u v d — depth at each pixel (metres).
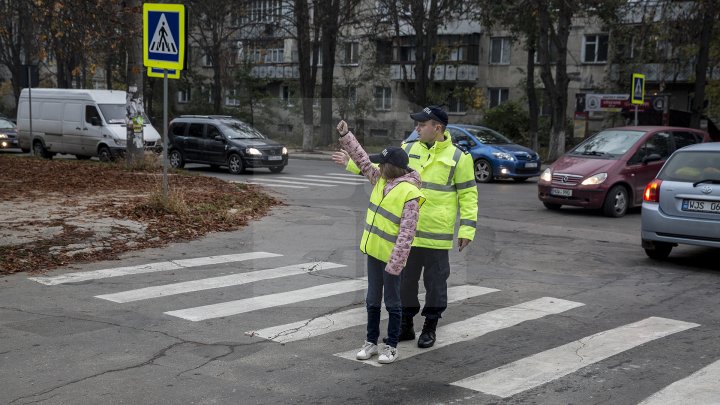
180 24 11.02
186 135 23.05
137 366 5.14
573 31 43.12
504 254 10.09
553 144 31.67
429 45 35.84
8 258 8.48
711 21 28.14
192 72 46.19
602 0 30.14
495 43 46.22
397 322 5.40
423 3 35.47
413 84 38.72
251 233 10.85
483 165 21.62
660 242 9.70
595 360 5.49
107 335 5.86
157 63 11.35
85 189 14.55
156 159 20.06
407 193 5.26
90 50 15.79
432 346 5.79
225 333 6.00
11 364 5.12
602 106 34.31
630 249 10.74
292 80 37.66
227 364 5.24
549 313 6.90
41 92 26.45
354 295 7.30
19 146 27.86
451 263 7.53
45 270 8.23
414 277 5.78
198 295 7.25
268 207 13.38
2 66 55.84
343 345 5.75
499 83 46.28
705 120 34.66
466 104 43.75
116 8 16.11
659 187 9.56
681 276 8.80
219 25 45.97
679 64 33.94
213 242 10.16
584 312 6.97
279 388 4.79
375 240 5.33
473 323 6.52
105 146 24.27
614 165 14.52
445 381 4.98
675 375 5.17
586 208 15.82
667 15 30.27
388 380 4.98
